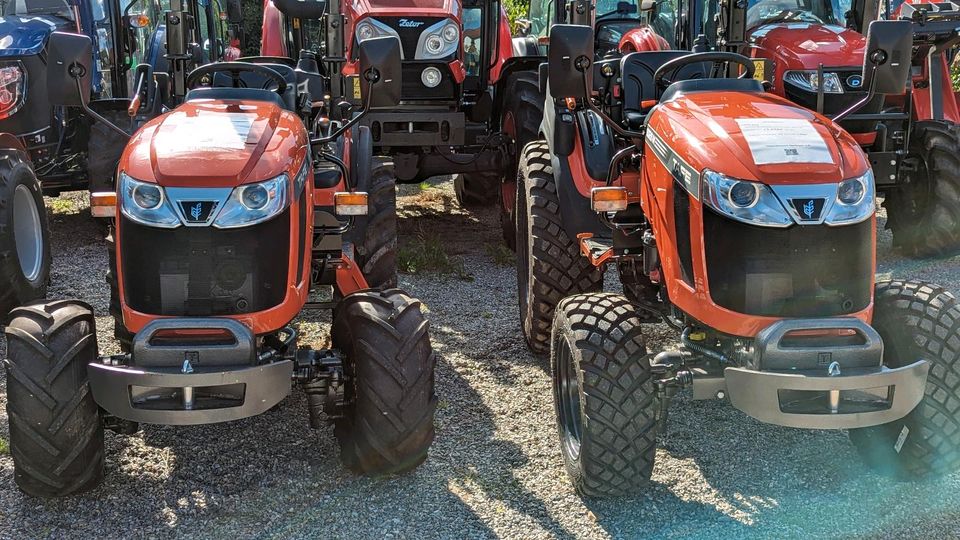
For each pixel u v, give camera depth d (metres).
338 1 4.87
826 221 3.09
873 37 3.45
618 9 8.55
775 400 2.94
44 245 5.59
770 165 3.13
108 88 7.08
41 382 3.13
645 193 3.74
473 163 6.89
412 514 3.30
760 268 3.15
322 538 3.16
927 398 3.18
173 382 2.98
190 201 3.18
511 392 4.39
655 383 3.26
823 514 3.26
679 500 3.38
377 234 5.04
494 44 7.52
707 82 3.83
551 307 4.62
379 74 3.62
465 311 5.59
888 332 3.28
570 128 4.42
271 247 3.29
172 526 3.22
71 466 3.23
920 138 6.50
